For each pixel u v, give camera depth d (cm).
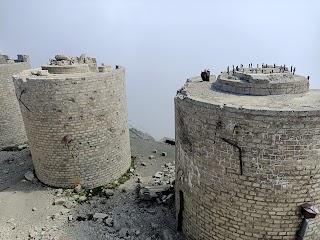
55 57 1680
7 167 1773
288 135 776
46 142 1423
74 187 1487
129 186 1526
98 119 1435
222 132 845
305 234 852
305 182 818
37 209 1326
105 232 1152
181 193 1080
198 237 1031
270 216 860
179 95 1018
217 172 895
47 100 1338
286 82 970
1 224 1223
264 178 827
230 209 904
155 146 2103
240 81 1018
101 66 1570
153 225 1173
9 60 2181
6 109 2031
